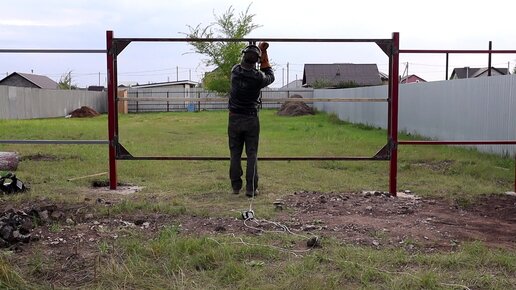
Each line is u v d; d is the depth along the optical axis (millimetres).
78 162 9906
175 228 4766
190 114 34031
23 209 5332
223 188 7234
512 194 7133
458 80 14086
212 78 36844
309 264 3869
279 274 3727
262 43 6734
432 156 11461
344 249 4227
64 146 13008
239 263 3900
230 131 6695
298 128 20719
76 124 24094
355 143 14375
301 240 4555
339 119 27484
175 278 3652
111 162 7023
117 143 6902
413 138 16672
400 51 6656
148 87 46875
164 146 13641
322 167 9625
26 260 3955
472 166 9789
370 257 4035
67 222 4988
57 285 3559
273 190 7129
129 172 8680
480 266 3938
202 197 6590
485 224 5367
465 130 13656
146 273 3734
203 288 3514
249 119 6582
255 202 6258
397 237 4758
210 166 9523
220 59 36281
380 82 54094
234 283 3604
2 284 3492
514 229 5180
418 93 17297
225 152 12148
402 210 5852
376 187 7562
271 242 4496
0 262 3684
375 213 5703
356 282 3621
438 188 7527
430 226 5195
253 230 4898
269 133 18141
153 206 5738
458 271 3844
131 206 5695
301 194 6758
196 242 4234
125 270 3734
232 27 36688
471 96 13297
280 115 31641
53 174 8391
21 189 6578
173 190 7059
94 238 4531
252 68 6445
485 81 12531
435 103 15789
